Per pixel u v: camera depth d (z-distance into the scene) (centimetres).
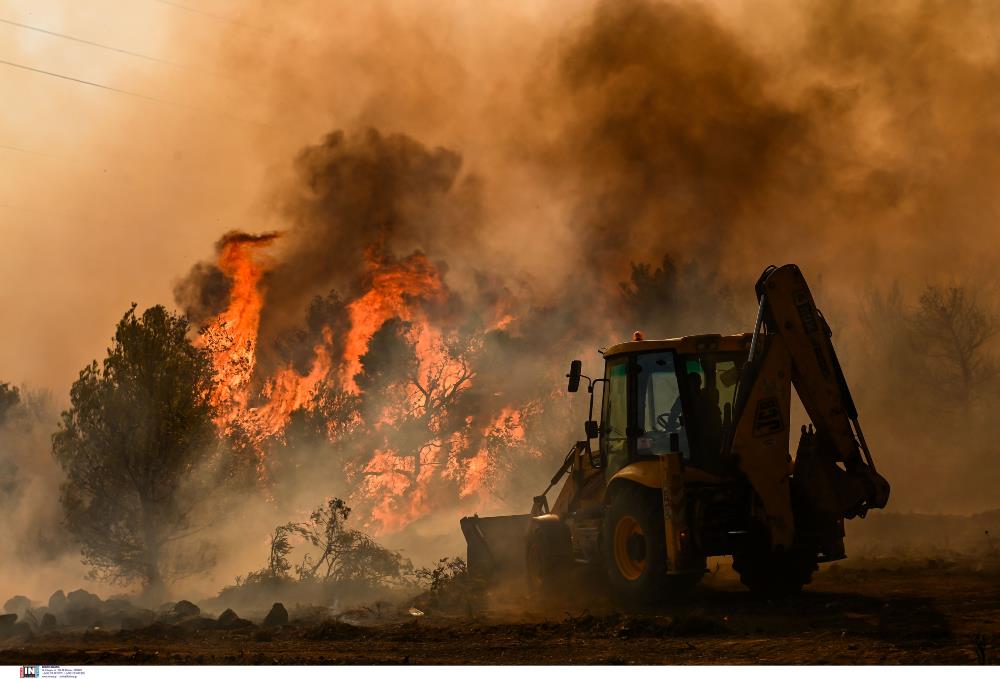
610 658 858
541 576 1381
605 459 1340
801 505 1184
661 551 1175
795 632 942
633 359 1290
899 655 778
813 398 1170
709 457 1219
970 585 1203
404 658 913
